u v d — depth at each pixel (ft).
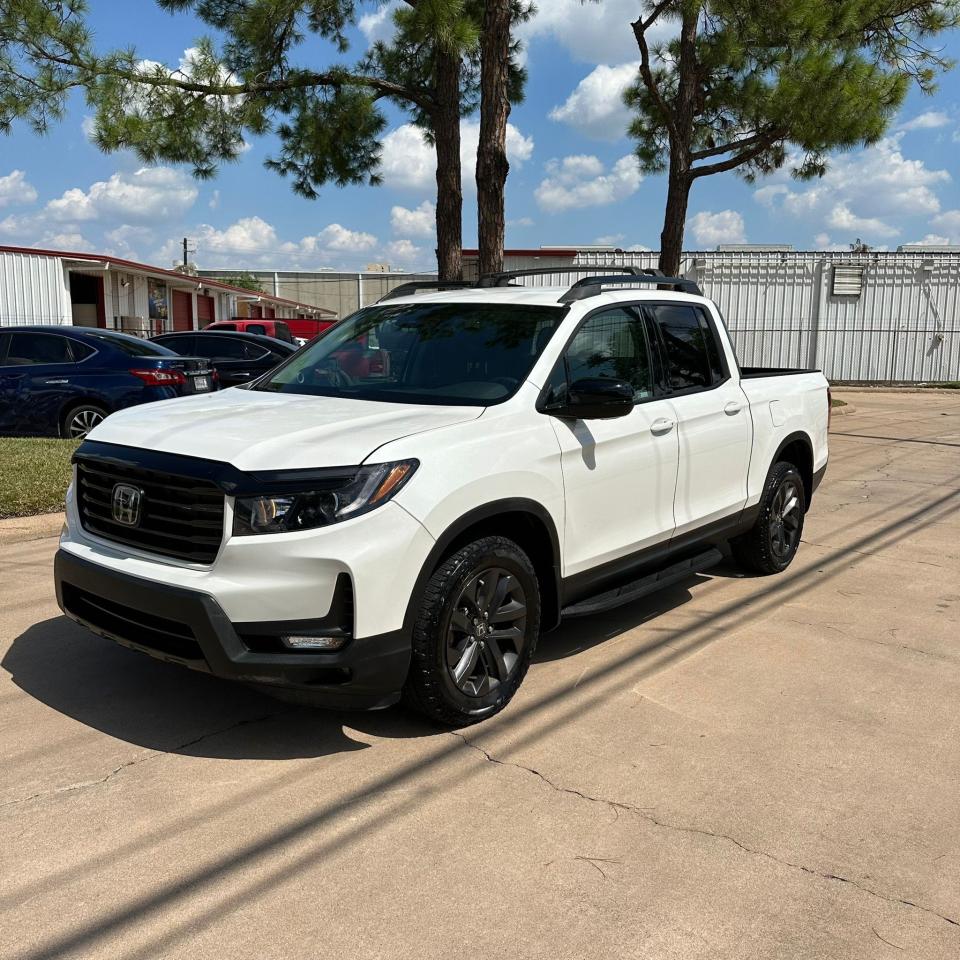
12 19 34.22
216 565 10.66
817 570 20.83
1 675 13.82
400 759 11.44
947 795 10.77
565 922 8.31
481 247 38.70
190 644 10.87
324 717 12.61
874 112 41.86
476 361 14.10
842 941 8.13
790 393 20.11
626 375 15.34
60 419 34.09
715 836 9.79
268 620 10.50
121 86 36.50
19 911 8.32
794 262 87.66
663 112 48.93
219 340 50.08
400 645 11.07
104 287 89.97
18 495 23.91
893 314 87.30
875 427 51.88
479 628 12.21
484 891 8.75
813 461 21.08
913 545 23.25
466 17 34.53
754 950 7.98
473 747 11.80
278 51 39.81
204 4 40.57
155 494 11.43
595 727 12.45
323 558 10.47
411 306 16.11
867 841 9.75
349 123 42.91
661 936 8.14
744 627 16.81
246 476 10.66
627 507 14.76
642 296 16.24
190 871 8.97
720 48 45.42
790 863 9.32
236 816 10.02
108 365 34.40
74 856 9.20
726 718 12.82
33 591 17.95
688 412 16.28
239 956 7.79
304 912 8.38
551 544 13.23
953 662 15.12
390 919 8.31
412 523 10.99
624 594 14.87
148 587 10.87
